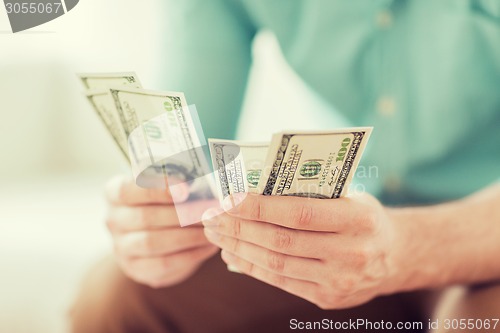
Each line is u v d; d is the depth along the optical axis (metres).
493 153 1.33
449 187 1.34
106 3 4.25
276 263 0.87
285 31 1.47
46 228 3.30
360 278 0.88
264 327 1.20
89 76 0.99
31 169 4.89
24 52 4.73
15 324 1.99
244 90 1.51
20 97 4.78
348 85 1.40
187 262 1.07
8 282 2.41
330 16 1.36
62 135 4.98
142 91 0.91
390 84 1.34
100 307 1.14
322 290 0.89
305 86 1.50
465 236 0.99
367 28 1.33
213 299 1.21
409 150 1.34
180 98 0.89
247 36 1.51
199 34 1.42
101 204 3.91
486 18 1.25
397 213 1.00
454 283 1.00
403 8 1.30
